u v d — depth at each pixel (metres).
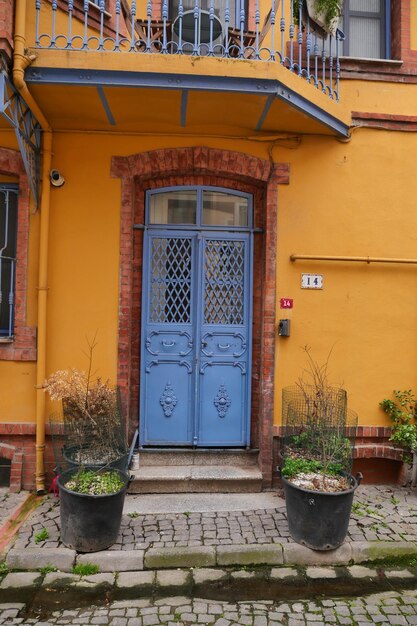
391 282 5.16
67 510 3.66
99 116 4.63
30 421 4.74
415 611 3.22
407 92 5.21
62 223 4.82
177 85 4.05
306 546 3.77
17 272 4.76
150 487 4.71
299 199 5.04
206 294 5.20
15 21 3.86
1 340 4.67
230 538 3.88
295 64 4.82
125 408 4.86
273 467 4.93
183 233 5.18
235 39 4.91
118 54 3.98
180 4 4.15
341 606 3.26
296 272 5.03
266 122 4.73
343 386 5.08
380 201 5.14
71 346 4.82
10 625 3.01
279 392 4.98
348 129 5.05
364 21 5.55
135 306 5.15
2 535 3.87
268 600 3.32
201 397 5.17
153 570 3.59
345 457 4.29
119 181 4.88
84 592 3.35
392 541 3.88
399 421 5.05
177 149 4.90
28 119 4.35
